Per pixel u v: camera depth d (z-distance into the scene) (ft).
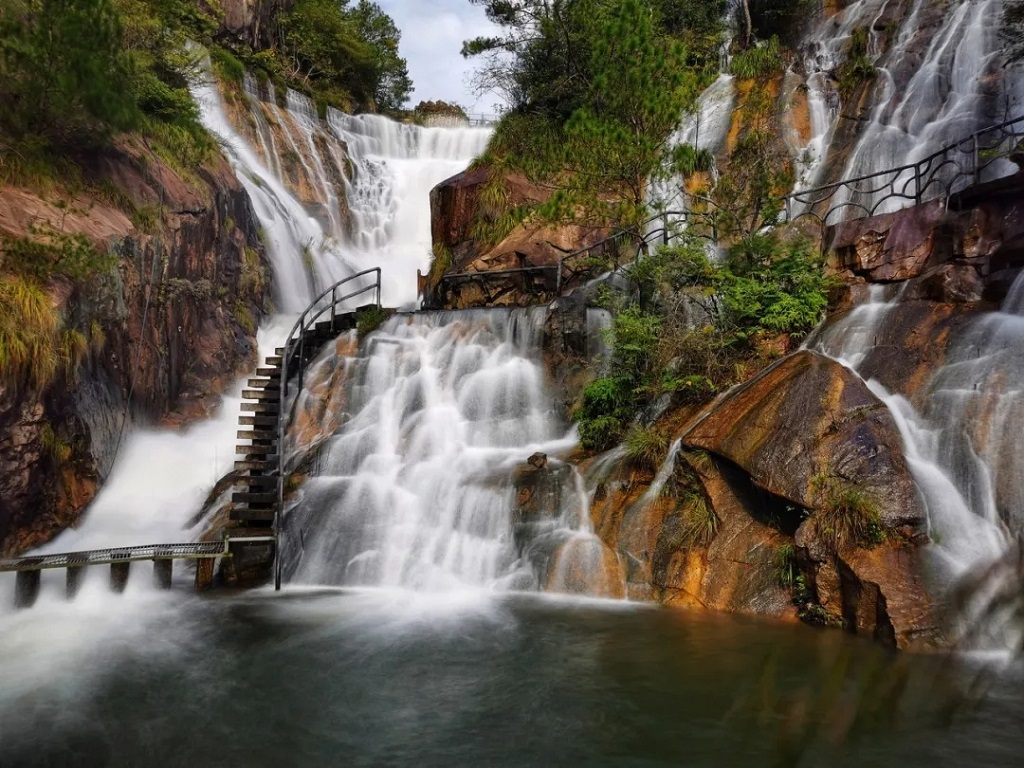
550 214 51.29
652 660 23.71
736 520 30.04
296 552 35.04
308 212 92.38
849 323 35.86
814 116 66.13
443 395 47.06
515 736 19.26
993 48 57.52
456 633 26.86
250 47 113.70
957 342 31.09
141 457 45.65
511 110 85.10
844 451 27.61
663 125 47.19
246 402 53.52
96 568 31.42
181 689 22.44
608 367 43.60
